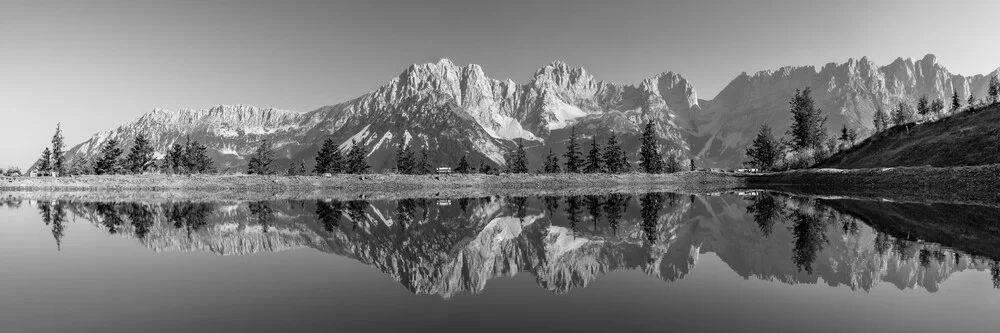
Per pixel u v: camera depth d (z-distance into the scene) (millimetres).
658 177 127062
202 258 22391
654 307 14125
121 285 16594
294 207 55688
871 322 12477
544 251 25844
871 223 34156
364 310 13773
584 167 140625
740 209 49000
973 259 20672
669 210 49812
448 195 83188
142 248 25172
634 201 64750
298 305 14227
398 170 139000
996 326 12078
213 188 105688
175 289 16062
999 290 15656
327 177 115938
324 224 38125
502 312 13641
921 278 17453
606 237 30984
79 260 21406
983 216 37594
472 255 24656
